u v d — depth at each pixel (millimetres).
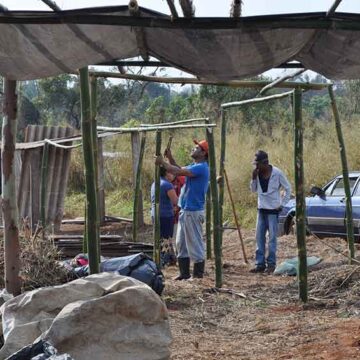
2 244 8359
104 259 9016
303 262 8406
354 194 13438
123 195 21797
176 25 4891
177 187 11977
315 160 19359
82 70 6680
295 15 4824
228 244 14641
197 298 8750
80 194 22531
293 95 8367
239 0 4652
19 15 4973
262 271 11180
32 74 5805
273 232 11203
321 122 22422
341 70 5750
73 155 22609
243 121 23984
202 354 6441
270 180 11180
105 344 4871
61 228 16922
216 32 5137
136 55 5594
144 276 8180
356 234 13211
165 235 11297
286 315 7965
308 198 14266
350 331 6992
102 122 31219
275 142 21000
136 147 16703
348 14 4816
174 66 5684
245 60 5520
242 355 6445
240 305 8453
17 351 4715
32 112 31969
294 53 5531
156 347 5004
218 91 25438
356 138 19750
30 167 15867
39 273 8016
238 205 18438
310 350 6477
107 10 4938
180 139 23172
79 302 4965
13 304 5223
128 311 4977
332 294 8820
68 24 5090
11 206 6816
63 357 4395
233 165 19266
